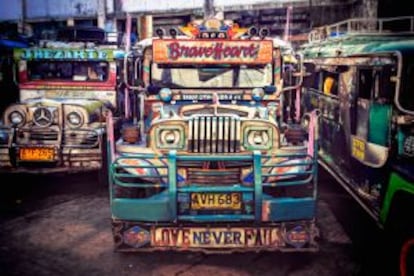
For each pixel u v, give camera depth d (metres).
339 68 5.93
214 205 4.32
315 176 4.43
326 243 5.09
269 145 4.53
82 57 7.70
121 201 4.34
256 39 5.30
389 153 4.15
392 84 4.12
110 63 7.74
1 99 9.34
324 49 7.20
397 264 4.03
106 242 5.12
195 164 4.49
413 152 3.93
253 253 4.84
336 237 5.25
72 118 6.73
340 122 5.88
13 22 18.14
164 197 4.36
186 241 4.43
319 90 7.28
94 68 7.81
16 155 6.60
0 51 9.85
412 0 12.30
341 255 4.79
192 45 5.27
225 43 5.28
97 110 7.09
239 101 5.41
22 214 6.02
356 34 6.34
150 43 5.41
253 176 4.35
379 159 4.31
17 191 7.03
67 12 17.78
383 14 12.98
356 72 5.13
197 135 4.47
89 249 4.94
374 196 4.59
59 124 6.71
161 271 4.45
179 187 4.33
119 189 4.77
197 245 4.43
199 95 5.39
